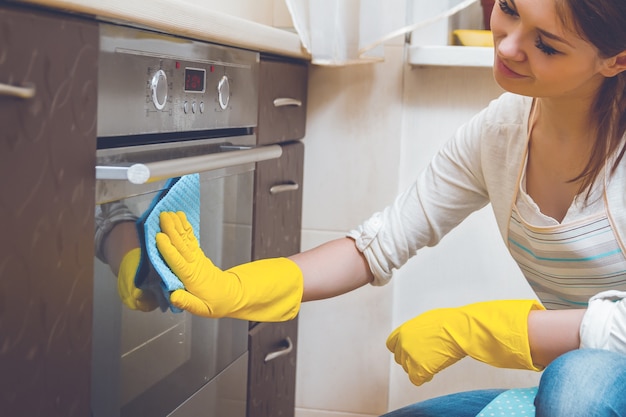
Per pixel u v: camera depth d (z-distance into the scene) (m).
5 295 0.83
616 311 1.09
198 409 1.45
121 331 1.13
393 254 1.35
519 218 1.28
